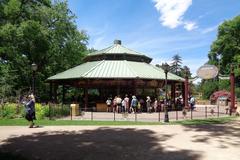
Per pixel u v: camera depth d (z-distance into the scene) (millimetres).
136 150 13641
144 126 21938
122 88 39719
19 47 47719
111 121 25016
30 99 21250
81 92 55250
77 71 40500
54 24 55125
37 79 56406
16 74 50969
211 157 12367
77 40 60875
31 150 13656
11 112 27781
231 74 33812
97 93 44438
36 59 54281
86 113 34062
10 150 13664
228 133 18547
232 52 83938
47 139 16391
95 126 21875
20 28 43219
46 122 23938
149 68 42125
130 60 43094
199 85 96375
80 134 18125
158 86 40625
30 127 21031
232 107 33188
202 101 70000
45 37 47594
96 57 43594
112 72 38281
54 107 29469
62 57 59312
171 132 18938
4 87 35000
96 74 37719
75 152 13250
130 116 30703
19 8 44125
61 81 42375
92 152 13258
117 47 44281
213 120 26672
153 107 37625
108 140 16078
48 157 12398
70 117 28984
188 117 29938
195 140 16109
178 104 42719
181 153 13070
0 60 48531
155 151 13445
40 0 49906
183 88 43844
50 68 58719
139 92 40531
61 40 57750
